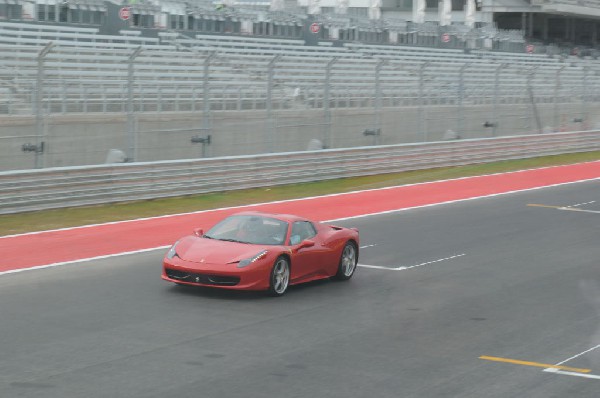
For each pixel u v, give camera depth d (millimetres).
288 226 16656
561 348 13406
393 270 19156
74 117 28688
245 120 34031
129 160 28656
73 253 19359
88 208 25656
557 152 46875
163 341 12664
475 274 19094
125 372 11094
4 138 25938
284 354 12336
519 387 11352
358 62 37438
